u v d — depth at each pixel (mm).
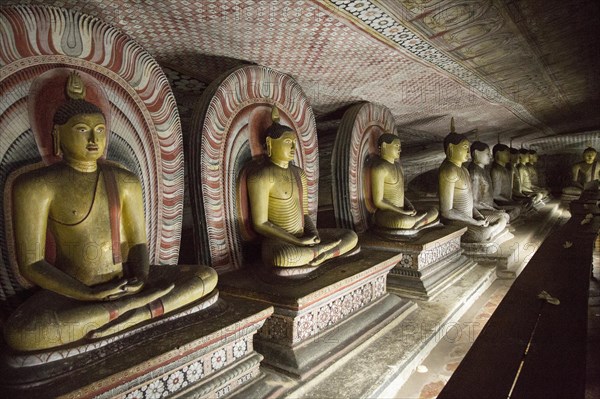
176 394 2516
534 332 2553
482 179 8180
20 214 2447
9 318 2275
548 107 8609
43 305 2324
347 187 5676
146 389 2383
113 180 2766
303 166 4914
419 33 3689
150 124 3322
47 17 2623
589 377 3635
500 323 2699
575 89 6941
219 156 3879
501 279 6312
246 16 3090
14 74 2539
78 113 2543
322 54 4105
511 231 8609
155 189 3414
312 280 3660
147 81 3254
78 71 2834
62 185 2551
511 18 3477
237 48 3764
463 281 5668
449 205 6820
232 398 2789
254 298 3479
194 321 2754
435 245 5336
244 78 4059
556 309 2904
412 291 5066
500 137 13281
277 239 3943
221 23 3207
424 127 8836
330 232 4496
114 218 2736
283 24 3297
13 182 2512
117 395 2246
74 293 2400
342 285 3650
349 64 4465
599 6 3316
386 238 5512
